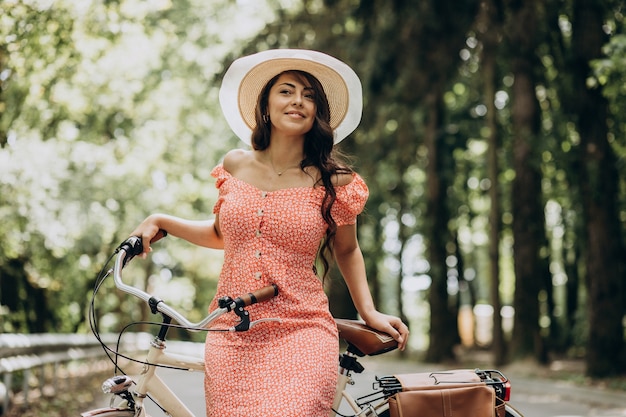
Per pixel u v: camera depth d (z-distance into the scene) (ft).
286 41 68.64
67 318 64.28
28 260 48.85
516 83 61.87
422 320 166.81
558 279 114.62
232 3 76.13
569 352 88.07
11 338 28.73
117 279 12.12
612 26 52.65
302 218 12.48
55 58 39.81
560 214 84.94
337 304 91.40
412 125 72.90
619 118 51.88
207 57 76.74
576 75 51.08
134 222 66.13
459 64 61.82
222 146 82.89
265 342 12.26
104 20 41.91
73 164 54.44
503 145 70.79
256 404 11.80
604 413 34.71
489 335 151.74
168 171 80.33
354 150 71.67
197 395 37.37
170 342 77.36
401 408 12.50
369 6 59.77
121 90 61.72
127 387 12.16
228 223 12.57
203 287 132.36
